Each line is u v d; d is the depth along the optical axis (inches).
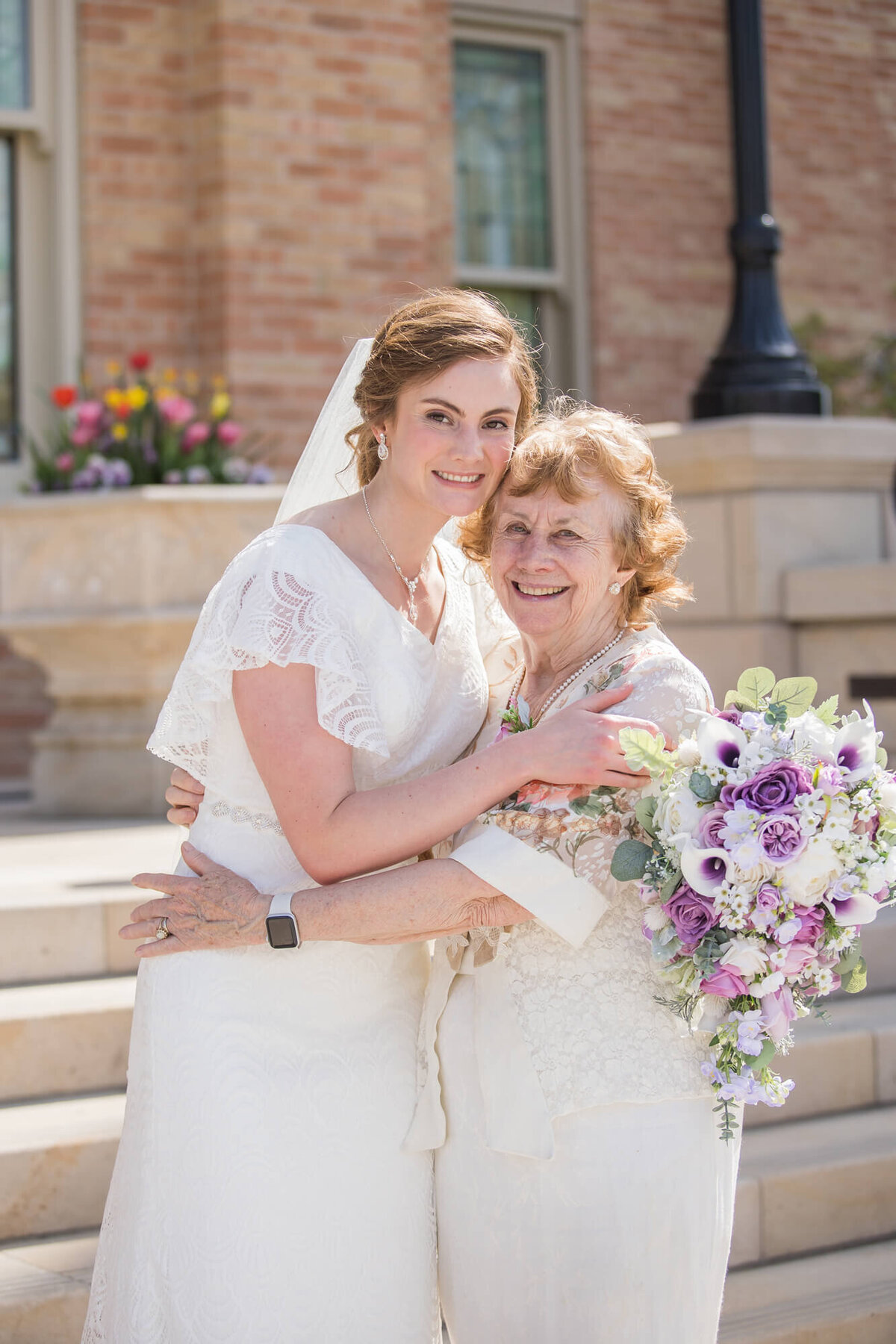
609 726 90.1
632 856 88.4
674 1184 91.1
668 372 369.4
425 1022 99.8
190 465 239.8
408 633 98.0
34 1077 142.4
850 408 386.6
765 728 89.1
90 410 239.3
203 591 224.7
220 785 98.5
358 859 91.4
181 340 297.1
